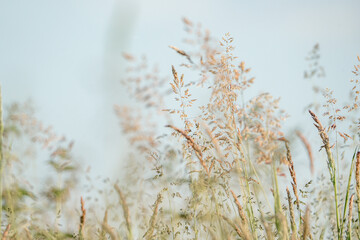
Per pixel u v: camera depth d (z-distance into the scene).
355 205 1.07
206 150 1.06
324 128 1.05
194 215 1.04
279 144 1.04
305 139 0.95
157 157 1.02
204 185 1.04
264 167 1.05
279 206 1.03
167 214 1.04
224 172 1.05
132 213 1.01
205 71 1.05
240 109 1.06
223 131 1.06
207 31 1.05
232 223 1.00
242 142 1.05
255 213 1.05
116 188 0.93
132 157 0.94
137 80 0.94
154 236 1.02
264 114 1.05
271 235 1.00
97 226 1.04
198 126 1.06
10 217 1.07
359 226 1.06
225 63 1.06
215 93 1.06
